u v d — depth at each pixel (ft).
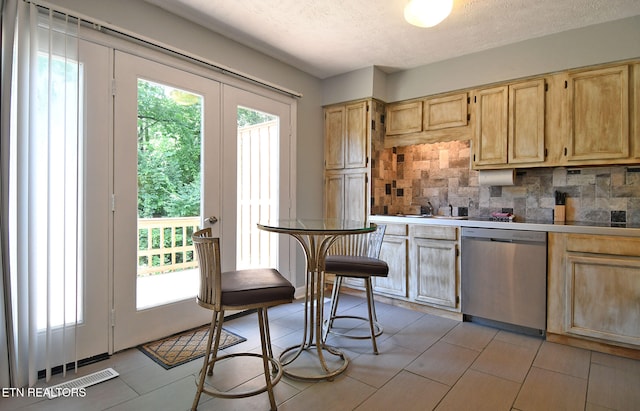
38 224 6.20
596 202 9.42
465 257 9.56
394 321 9.61
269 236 10.96
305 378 6.34
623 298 7.44
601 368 6.98
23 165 5.92
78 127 6.45
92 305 6.97
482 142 10.34
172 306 8.33
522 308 8.68
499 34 9.22
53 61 6.33
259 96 10.47
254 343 7.95
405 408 5.57
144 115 7.82
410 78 11.77
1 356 5.80
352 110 12.21
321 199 12.95
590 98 8.70
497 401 5.78
